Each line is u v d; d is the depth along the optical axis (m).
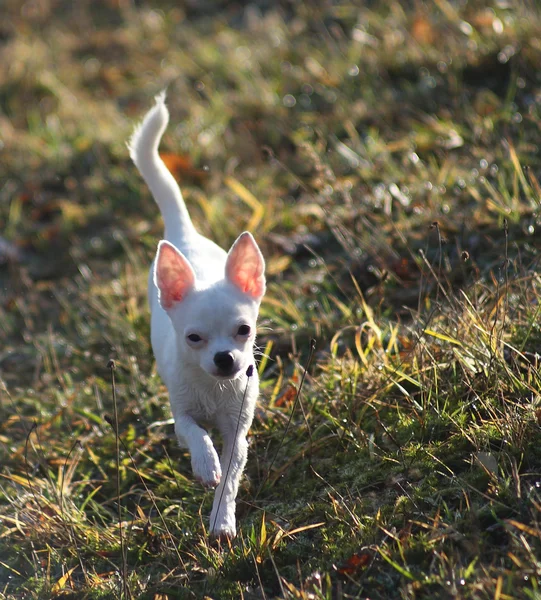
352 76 10.87
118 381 7.30
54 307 8.77
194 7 15.02
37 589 5.11
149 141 6.67
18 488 6.12
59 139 11.64
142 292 8.29
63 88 13.15
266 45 12.42
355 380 5.97
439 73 10.33
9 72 13.90
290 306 7.32
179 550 5.22
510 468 4.98
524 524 4.53
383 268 7.45
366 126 10.02
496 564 4.40
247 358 5.20
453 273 7.16
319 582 4.52
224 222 8.88
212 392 5.38
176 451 6.35
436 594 4.24
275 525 5.13
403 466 5.30
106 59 14.09
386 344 6.62
